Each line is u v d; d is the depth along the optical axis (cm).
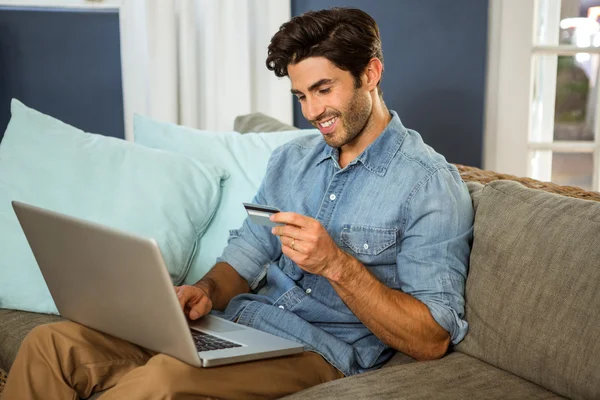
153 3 272
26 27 274
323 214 156
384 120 156
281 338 143
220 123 286
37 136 195
